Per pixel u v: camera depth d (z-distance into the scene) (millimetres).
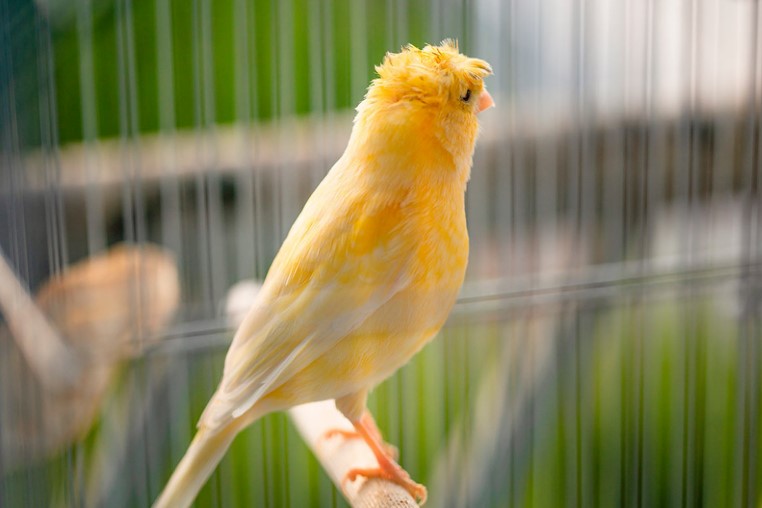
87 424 479
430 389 507
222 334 475
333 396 422
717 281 509
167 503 419
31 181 466
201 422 420
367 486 428
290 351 414
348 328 414
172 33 516
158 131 525
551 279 499
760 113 530
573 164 543
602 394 528
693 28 517
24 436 470
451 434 498
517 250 546
